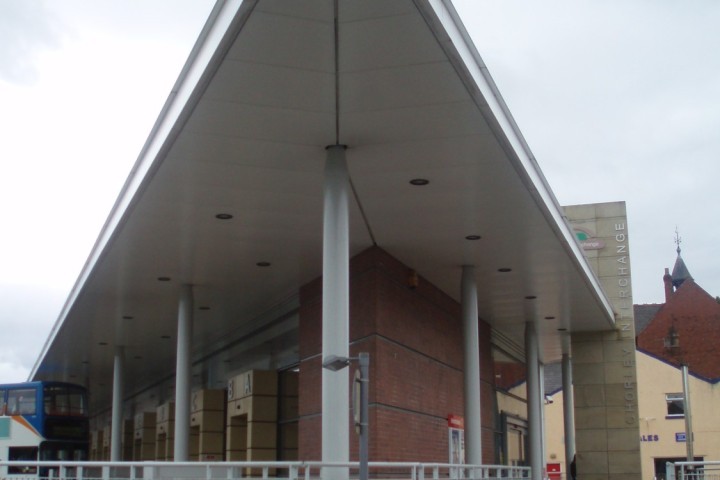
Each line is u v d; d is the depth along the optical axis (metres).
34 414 27.50
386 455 16.88
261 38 9.03
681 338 58.38
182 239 16.86
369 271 17.67
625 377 27.41
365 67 9.73
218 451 26.98
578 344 28.09
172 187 13.75
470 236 16.97
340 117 11.12
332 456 11.83
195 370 33.50
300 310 21.05
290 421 22.16
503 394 29.89
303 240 17.02
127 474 18.03
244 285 21.00
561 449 46.25
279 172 13.15
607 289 28.28
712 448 42.44
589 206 29.12
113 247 17.36
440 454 20.42
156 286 21.06
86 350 31.89
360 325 17.67
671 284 75.06
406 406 18.34
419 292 20.12
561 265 19.38
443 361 21.58
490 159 12.71
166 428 32.19
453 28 9.35
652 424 43.25
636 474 26.66
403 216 15.58
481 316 25.80
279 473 22.27
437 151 12.39
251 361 25.78
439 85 10.21
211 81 9.99
